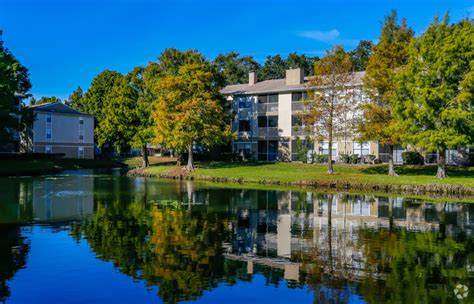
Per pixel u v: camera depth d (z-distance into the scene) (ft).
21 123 176.24
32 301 33.58
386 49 122.31
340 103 140.87
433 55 108.68
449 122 107.04
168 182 132.26
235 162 179.73
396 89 115.85
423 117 108.58
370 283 37.45
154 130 162.61
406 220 66.08
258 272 40.24
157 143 167.32
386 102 125.70
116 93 194.70
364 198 92.68
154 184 124.26
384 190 108.06
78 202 83.10
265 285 36.99
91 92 270.26
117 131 192.24
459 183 102.27
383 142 119.55
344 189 111.96
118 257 44.52
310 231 57.93
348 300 33.86
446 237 54.19
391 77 118.32
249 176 134.51
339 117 137.08
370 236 54.80
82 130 251.39
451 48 104.58
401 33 123.75
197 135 158.10
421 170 135.03
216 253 46.37
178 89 159.22
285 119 184.65
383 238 53.72
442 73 107.04
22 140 231.71
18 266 41.50
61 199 87.30
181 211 73.41
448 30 109.09
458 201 87.81
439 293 35.17
